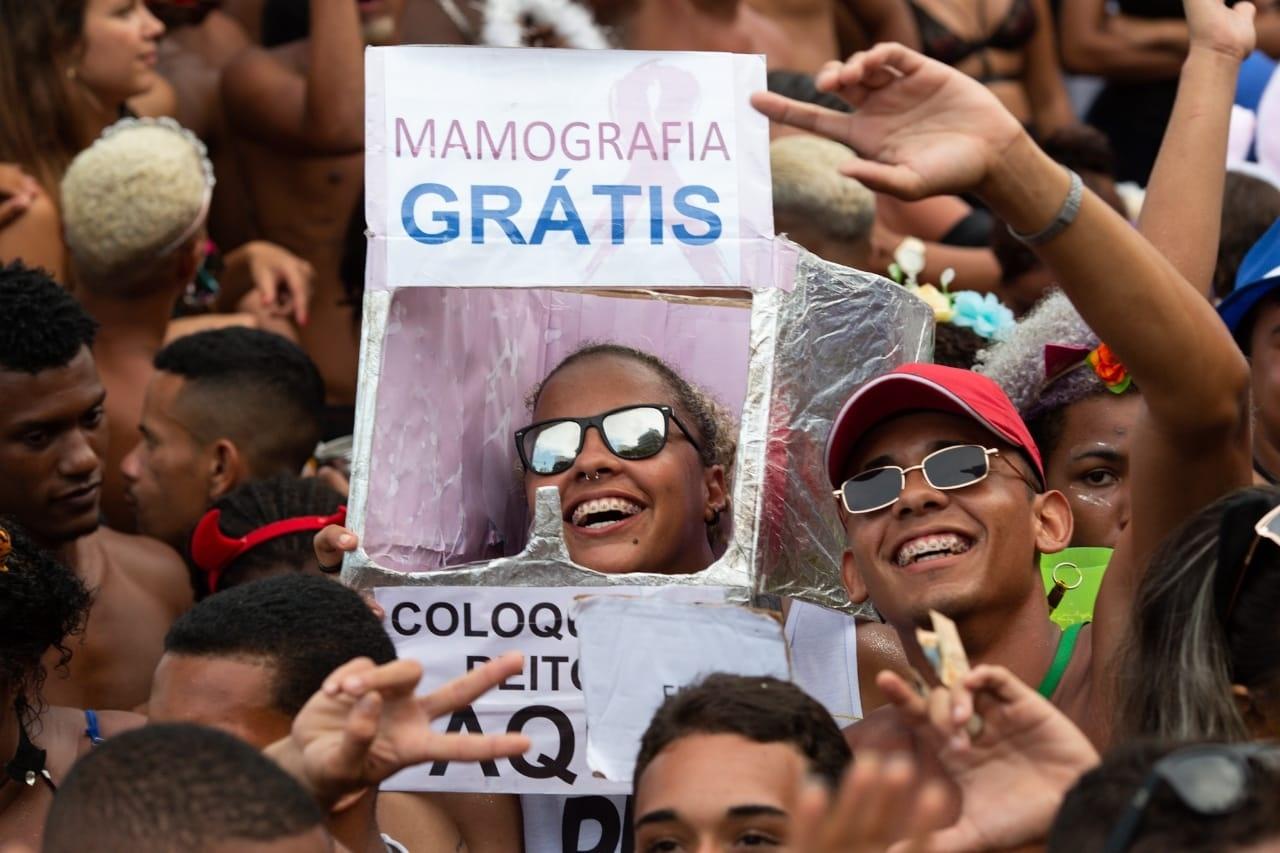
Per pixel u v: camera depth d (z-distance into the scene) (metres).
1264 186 5.50
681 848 2.59
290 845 2.21
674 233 3.44
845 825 1.94
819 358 3.64
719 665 3.11
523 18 5.76
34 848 3.34
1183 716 2.68
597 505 3.69
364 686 2.45
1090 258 2.94
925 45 7.36
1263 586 2.64
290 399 5.04
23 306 4.11
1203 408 3.01
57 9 5.61
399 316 3.54
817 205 5.25
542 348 4.15
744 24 6.77
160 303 5.38
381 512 3.54
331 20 6.26
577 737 3.32
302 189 6.39
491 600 3.34
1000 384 4.21
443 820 3.49
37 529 4.18
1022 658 3.22
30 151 5.57
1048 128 7.63
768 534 3.46
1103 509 4.04
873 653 3.90
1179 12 7.92
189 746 2.27
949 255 6.14
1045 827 2.32
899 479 3.22
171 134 5.38
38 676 3.44
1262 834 1.92
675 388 3.88
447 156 3.44
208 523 4.29
